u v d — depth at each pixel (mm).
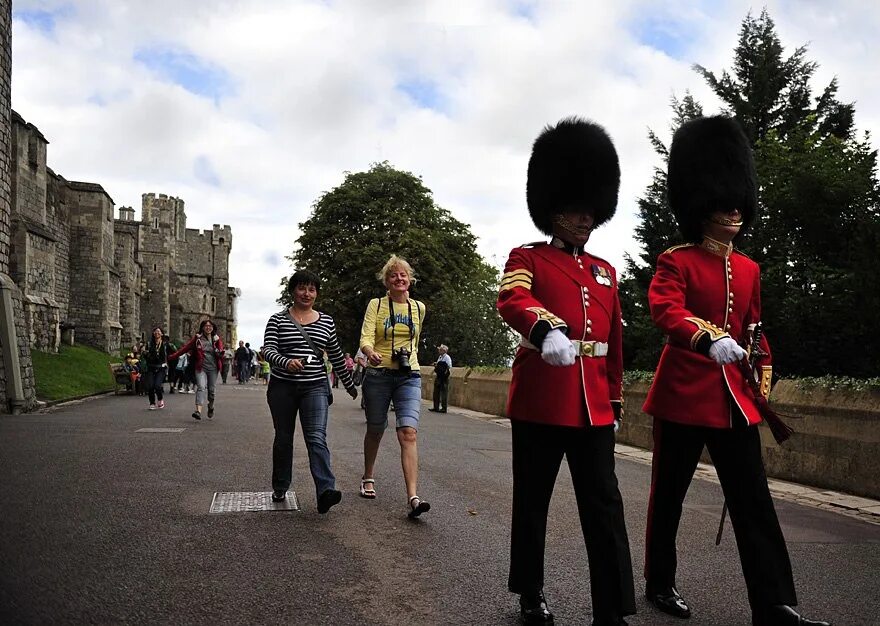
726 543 5609
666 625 3855
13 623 3434
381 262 36406
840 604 4277
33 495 6312
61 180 37812
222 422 13633
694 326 3746
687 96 21859
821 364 16172
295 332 6297
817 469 8617
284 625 3609
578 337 3807
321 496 5918
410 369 6324
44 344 28359
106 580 4160
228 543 5039
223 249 94438
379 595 4105
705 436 4070
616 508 3689
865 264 14797
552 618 3738
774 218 17719
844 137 23047
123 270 49000
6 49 16062
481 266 40812
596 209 4035
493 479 8078
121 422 13078
